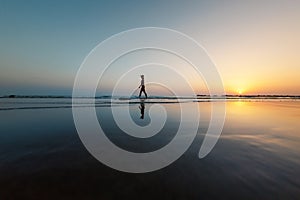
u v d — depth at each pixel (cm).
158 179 328
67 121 880
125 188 295
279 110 1559
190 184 310
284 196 277
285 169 375
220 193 283
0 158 411
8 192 275
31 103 1911
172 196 274
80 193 278
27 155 433
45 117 977
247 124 884
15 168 359
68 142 548
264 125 862
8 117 958
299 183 317
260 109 1644
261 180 327
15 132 653
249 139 619
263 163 408
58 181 312
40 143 531
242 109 1634
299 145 549
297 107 1900
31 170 351
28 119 909
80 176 332
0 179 313
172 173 353
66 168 365
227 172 359
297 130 757
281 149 511
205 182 318
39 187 291
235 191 289
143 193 281
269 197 274
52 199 262
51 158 417
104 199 265
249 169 374
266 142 584
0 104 1727
